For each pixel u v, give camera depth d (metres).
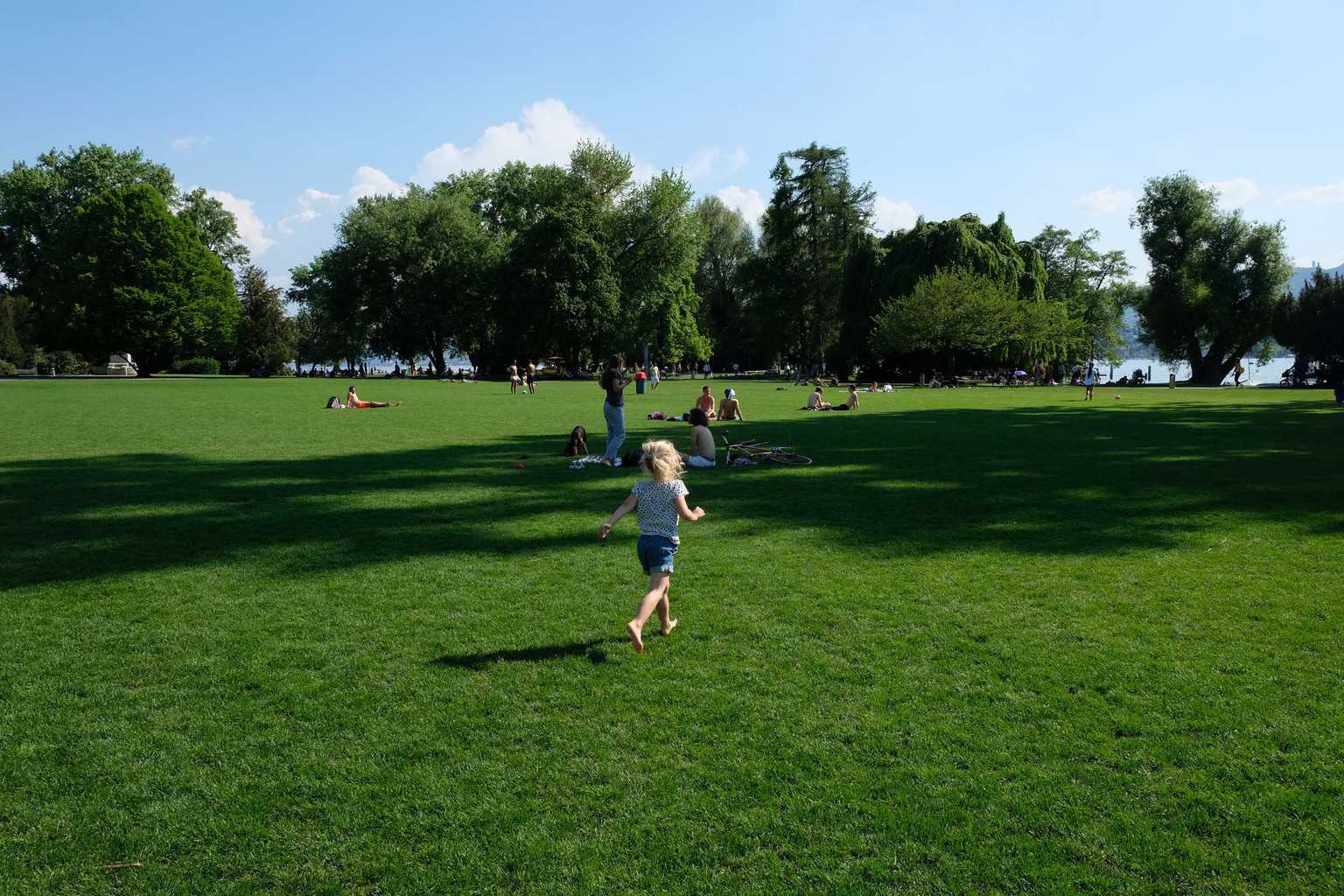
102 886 3.29
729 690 5.05
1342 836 3.53
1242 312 66.12
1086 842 3.52
